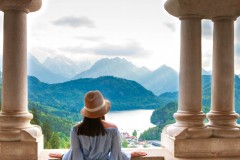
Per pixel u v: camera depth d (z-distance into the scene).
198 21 4.64
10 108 4.27
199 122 4.59
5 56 4.27
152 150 4.65
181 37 4.68
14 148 4.12
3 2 4.21
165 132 4.97
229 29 4.76
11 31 4.25
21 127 4.25
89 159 3.31
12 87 4.26
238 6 4.56
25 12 4.36
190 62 4.60
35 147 4.12
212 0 4.44
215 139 4.52
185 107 4.64
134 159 4.14
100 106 3.17
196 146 4.45
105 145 3.32
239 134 4.62
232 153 4.56
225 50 4.75
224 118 4.71
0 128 4.21
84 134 3.21
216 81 4.80
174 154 4.40
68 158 3.29
